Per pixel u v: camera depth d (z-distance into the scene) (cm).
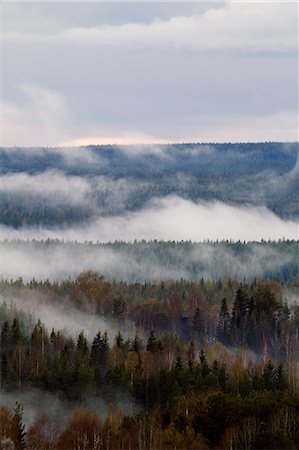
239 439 15675
